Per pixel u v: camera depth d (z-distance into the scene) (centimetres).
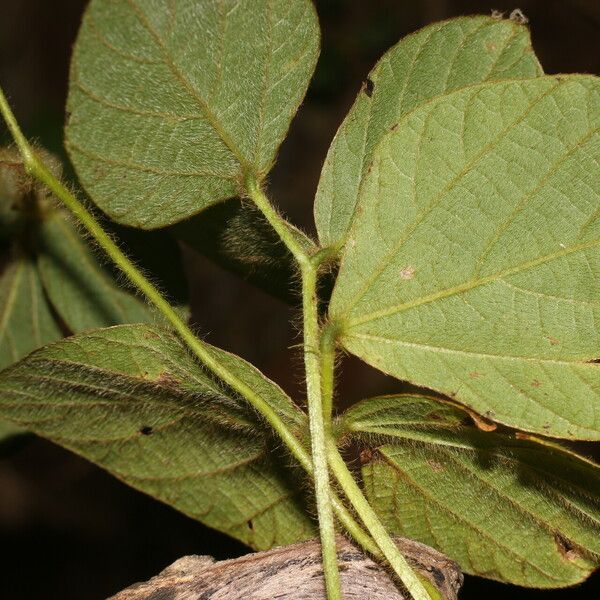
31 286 60
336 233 53
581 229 51
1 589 95
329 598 51
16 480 98
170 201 53
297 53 52
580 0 104
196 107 52
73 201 53
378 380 95
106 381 53
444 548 55
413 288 52
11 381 53
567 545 54
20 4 123
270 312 112
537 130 51
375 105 53
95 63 51
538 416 52
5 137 55
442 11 119
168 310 53
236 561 53
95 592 96
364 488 55
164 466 56
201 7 51
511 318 52
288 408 53
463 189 52
